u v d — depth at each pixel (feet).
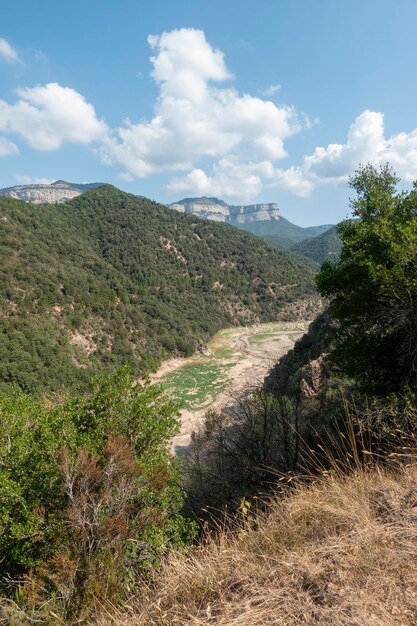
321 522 9.69
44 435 25.38
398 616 6.07
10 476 23.29
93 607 11.84
